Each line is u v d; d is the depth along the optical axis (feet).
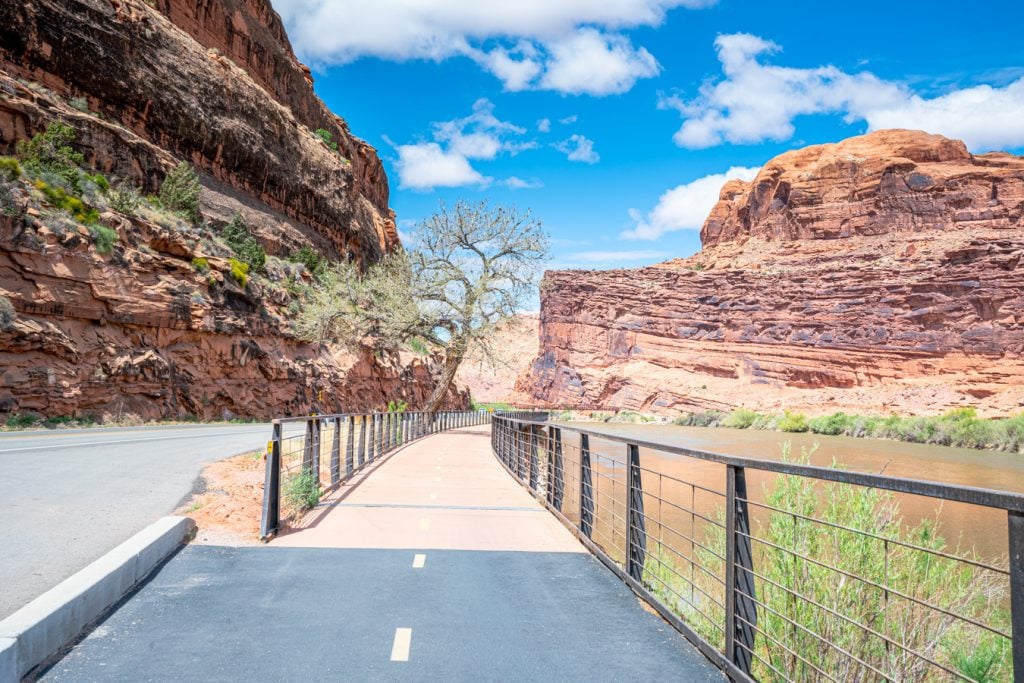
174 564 20.04
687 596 22.89
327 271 162.81
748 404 406.00
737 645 13.87
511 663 13.92
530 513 31.71
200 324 105.29
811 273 439.22
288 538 24.06
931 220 507.71
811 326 424.46
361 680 12.81
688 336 463.01
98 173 126.41
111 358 88.22
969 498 8.26
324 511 29.66
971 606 20.33
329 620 15.98
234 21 223.30
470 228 119.24
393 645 14.61
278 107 213.66
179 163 144.05
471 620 16.40
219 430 79.05
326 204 229.04
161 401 96.07
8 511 24.47
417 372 204.85
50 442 51.80
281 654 13.89
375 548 23.08
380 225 314.76
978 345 373.61
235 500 28.19
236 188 188.34
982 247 387.55
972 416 240.53
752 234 598.75
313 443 33.45
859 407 362.74
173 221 117.19
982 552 43.83
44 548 19.80
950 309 386.32
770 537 21.74
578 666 13.91
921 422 229.04
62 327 81.92
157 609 16.25
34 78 129.08
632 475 20.61
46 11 131.23
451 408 234.17
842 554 19.97
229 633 14.93
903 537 22.00
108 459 40.70
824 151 606.96
